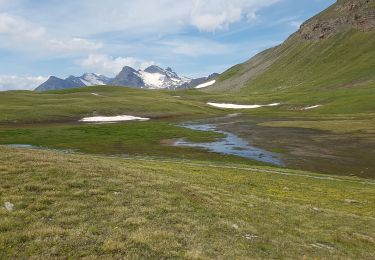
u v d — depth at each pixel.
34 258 16.81
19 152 36.25
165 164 58.00
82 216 22.28
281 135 111.06
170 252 18.92
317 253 23.11
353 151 83.25
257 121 160.62
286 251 22.41
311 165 70.31
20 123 147.12
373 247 26.80
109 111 182.62
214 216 26.52
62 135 110.88
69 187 27.20
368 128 114.56
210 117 188.88
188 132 120.69
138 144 96.75
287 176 55.84
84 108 181.00
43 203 23.62
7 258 16.70
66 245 18.31
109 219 22.44
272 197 39.16
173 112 197.50
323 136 105.81
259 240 23.53
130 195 27.33
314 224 30.19
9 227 19.58
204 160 75.19
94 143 97.19
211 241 21.55
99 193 26.78
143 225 22.12
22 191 25.11
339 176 59.12
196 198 29.95
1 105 174.00
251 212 29.80
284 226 27.88
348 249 25.34
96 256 17.52
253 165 67.69
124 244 19.09
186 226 23.09
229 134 117.69
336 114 173.62
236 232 24.03
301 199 40.03
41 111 164.75
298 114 187.00
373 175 62.44
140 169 43.22
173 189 31.17
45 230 19.50
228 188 39.97
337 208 37.72
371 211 37.56
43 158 34.34
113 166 37.03
